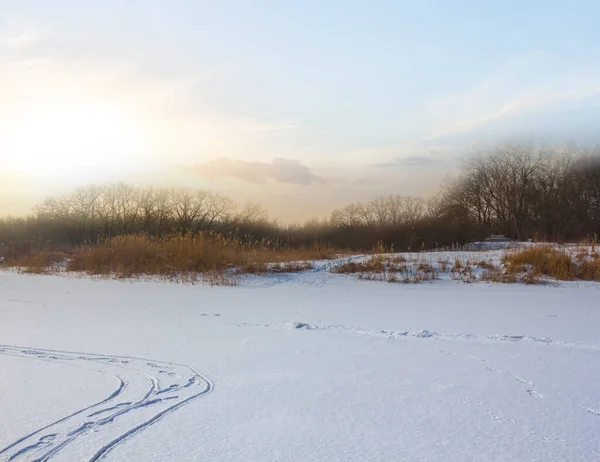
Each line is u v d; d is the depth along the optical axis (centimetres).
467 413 499
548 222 4700
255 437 439
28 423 465
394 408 513
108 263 2105
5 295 1474
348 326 967
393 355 734
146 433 444
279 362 694
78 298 1410
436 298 1391
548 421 479
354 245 3672
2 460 391
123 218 5619
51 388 571
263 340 840
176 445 421
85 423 466
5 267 2434
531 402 532
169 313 1149
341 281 1775
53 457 397
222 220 5231
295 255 2333
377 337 864
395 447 420
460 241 3650
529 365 679
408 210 4844
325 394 556
